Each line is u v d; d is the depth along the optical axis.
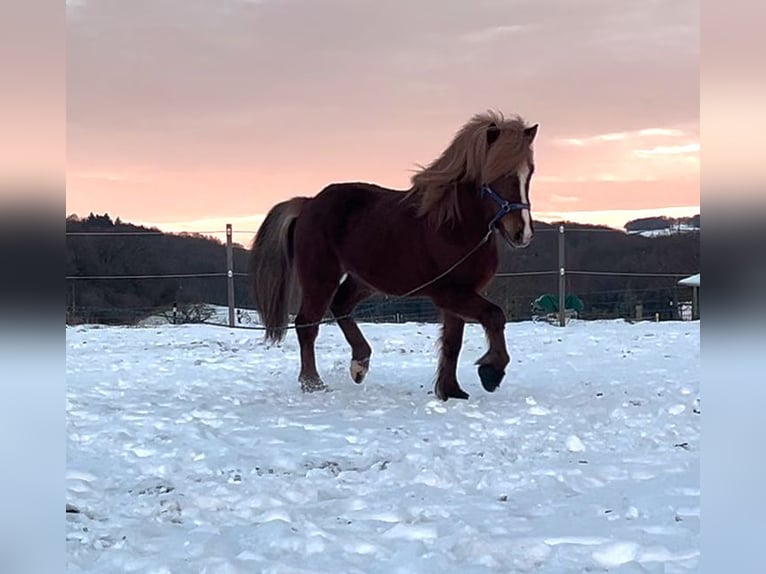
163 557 3.94
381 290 8.18
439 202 7.61
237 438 6.53
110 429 6.80
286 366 10.70
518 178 7.32
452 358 7.96
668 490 4.84
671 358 10.76
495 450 5.96
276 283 9.04
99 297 17.41
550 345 12.41
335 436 6.56
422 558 3.83
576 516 4.46
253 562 3.84
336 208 8.52
